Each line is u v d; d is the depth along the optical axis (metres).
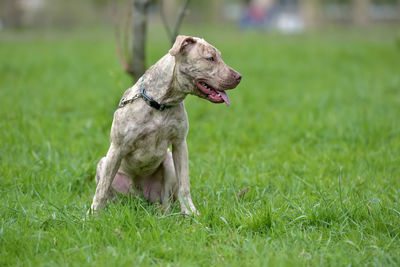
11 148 10.01
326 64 25.64
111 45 32.78
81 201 7.95
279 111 14.54
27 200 7.73
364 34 44.09
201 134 11.70
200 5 53.69
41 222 6.86
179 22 11.93
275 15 54.38
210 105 15.24
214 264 5.76
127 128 7.04
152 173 8.03
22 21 44.50
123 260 5.70
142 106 7.00
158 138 7.14
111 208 7.02
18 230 6.50
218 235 6.44
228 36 40.81
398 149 10.35
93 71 21.72
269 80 20.73
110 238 6.29
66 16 47.03
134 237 6.27
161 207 7.69
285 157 10.12
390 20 55.72
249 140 11.35
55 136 11.08
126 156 7.46
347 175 8.98
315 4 54.62
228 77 6.71
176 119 7.16
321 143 11.06
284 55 28.97
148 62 21.55
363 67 24.58
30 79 19.33
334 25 55.44
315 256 5.85
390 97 16.77
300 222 6.87
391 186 8.31
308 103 15.48
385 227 6.58
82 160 9.55
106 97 15.30
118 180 7.90
